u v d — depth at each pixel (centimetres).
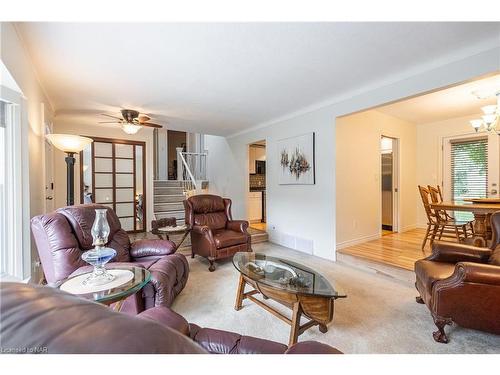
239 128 519
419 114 439
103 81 275
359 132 387
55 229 185
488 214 287
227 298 238
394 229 480
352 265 328
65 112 394
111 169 502
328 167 358
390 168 507
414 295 240
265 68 249
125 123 378
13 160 197
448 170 476
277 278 188
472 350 157
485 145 433
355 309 213
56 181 439
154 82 280
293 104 363
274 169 459
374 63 241
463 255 201
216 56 224
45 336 40
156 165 764
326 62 238
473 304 157
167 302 187
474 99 356
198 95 323
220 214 399
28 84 218
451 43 207
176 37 193
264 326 189
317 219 377
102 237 158
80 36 189
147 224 541
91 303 50
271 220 470
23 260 204
